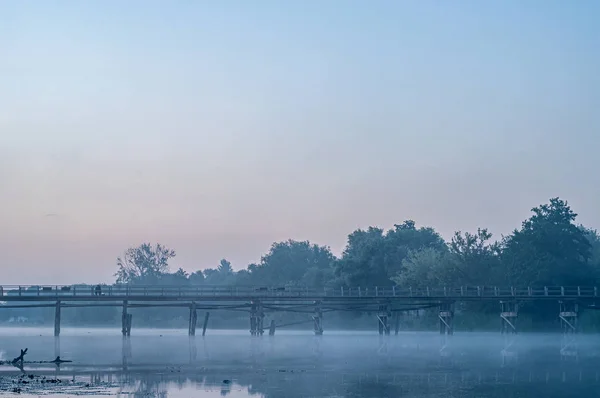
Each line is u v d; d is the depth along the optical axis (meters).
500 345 75.88
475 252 108.69
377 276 125.94
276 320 133.75
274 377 46.41
